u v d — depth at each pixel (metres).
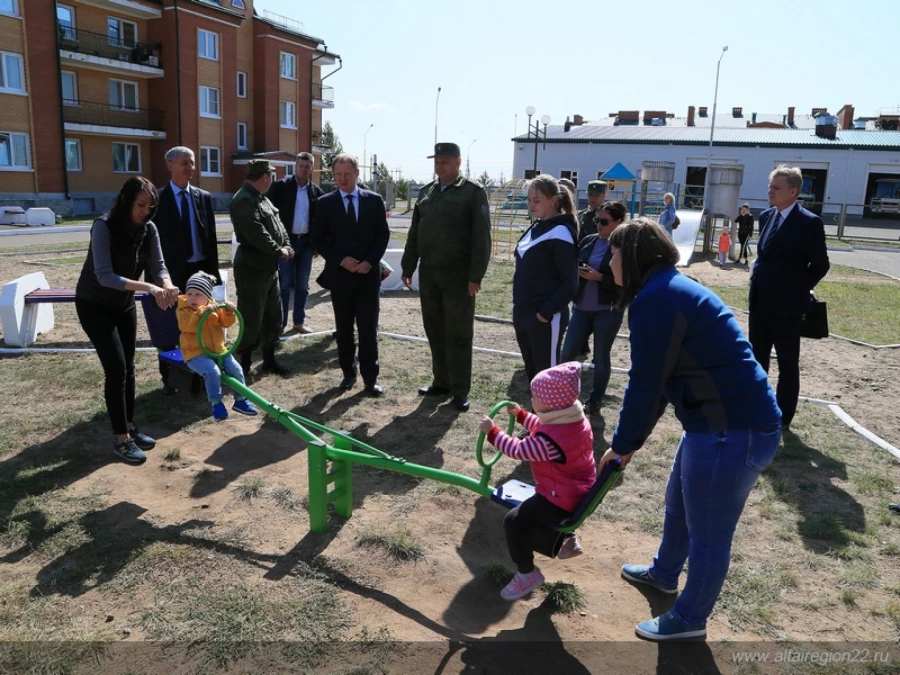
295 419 3.93
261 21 39.72
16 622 2.92
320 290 11.43
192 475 4.41
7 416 5.26
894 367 7.57
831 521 3.96
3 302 7.03
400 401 5.97
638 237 2.64
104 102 34.28
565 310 5.23
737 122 56.00
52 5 29.61
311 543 3.63
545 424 2.92
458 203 5.48
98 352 4.31
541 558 3.60
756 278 5.34
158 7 34.50
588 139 48.19
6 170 28.94
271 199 7.96
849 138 46.59
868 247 25.78
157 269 4.68
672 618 2.91
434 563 3.49
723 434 2.56
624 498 4.29
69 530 3.66
